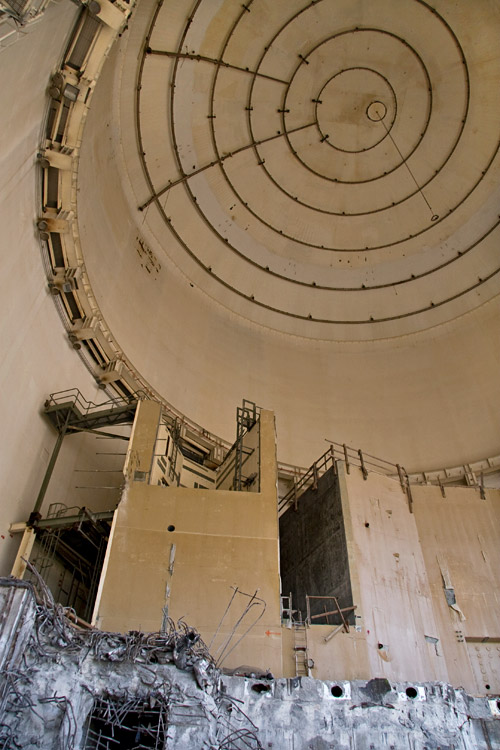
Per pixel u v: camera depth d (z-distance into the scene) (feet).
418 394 111.34
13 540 54.19
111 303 81.30
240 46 98.02
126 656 29.78
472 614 59.82
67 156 57.67
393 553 59.62
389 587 56.39
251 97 105.60
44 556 55.88
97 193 79.36
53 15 45.27
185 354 99.71
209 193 111.24
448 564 62.85
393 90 108.78
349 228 123.03
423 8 97.60
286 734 33.12
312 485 69.67
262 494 56.80
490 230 113.09
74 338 71.77
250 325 117.19
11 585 27.71
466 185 113.50
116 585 48.96
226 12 91.86
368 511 61.31
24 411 58.34
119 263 87.51
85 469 69.10
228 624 48.24
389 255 123.13
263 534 53.67
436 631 56.44
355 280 123.34
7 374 54.44
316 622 57.62
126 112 88.99
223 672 38.88
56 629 29.22
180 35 89.25
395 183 118.32
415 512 66.23
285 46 101.14
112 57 74.74
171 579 49.88
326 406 110.93
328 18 98.58
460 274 117.50
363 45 103.24
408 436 106.22
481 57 100.83
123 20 52.70
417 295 121.29
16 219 54.90
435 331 118.01
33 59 46.34
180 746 28.14
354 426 108.47
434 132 111.34
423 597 58.18
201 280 113.09
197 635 31.71
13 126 48.01
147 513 53.78
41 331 63.57
